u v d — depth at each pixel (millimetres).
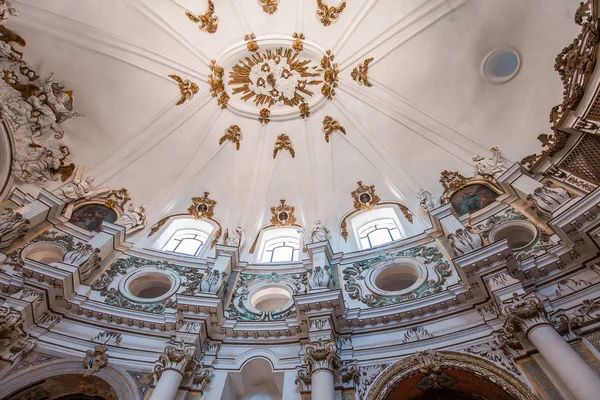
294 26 17000
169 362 9383
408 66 15766
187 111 17281
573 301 8711
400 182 15930
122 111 15789
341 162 17344
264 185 17672
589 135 10531
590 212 8805
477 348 8961
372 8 15648
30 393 9141
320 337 9656
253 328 10867
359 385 9078
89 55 14531
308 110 18297
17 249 11633
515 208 12141
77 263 11422
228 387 9945
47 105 13898
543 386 7746
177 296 10805
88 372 9352
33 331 9781
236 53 17438
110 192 15203
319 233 14258
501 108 14078
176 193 16703
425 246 12828
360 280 12422
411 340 9781
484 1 13242
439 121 15555
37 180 13477
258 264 13969
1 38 12656
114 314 10664
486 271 9484
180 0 15516
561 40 11773
